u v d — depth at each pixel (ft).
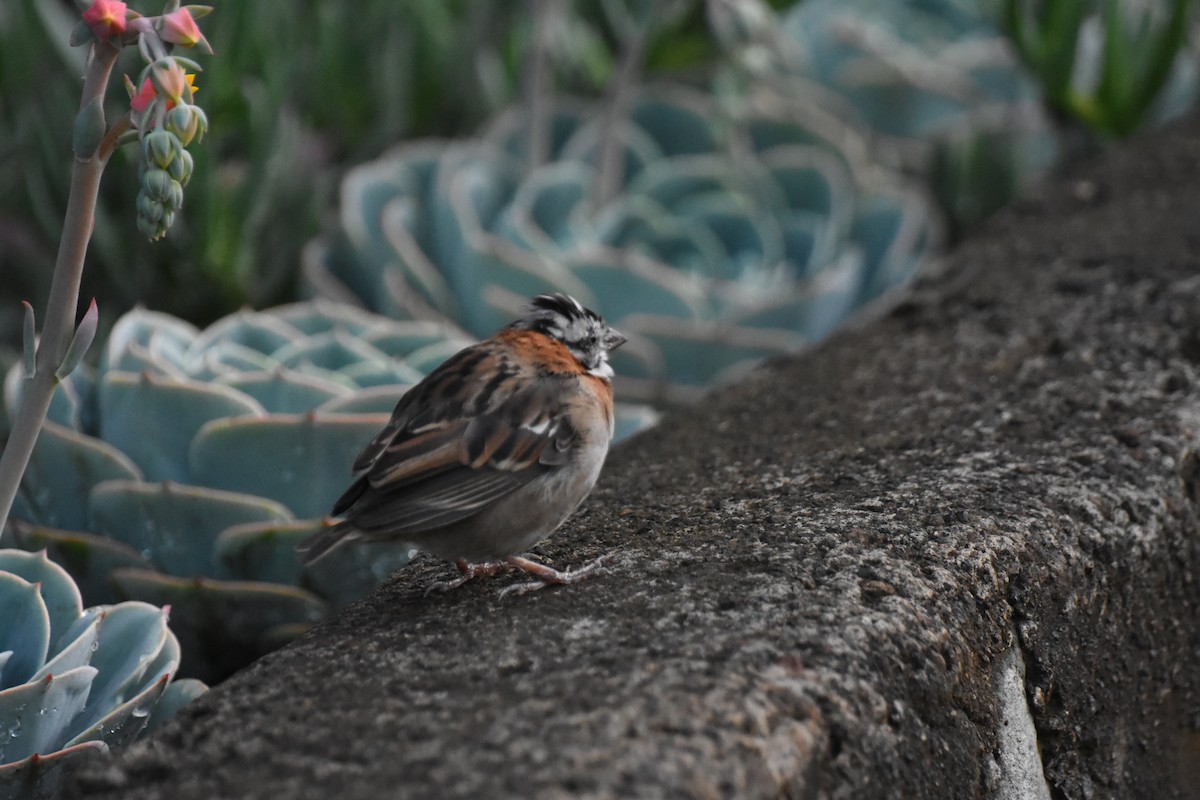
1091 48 48.93
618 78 41.60
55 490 25.43
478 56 48.16
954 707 18.51
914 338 30.86
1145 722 22.99
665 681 16.52
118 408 25.46
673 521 22.54
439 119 48.49
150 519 24.56
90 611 20.45
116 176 37.14
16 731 18.07
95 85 16.52
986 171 47.47
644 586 19.77
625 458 26.43
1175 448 24.57
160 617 20.31
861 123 50.31
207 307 40.29
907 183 49.21
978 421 25.96
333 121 47.01
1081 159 49.80
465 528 20.68
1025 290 32.30
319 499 25.22
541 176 40.93
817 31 51.08
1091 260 33.42
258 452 24.71
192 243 38.01
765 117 46.32
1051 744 20.92
